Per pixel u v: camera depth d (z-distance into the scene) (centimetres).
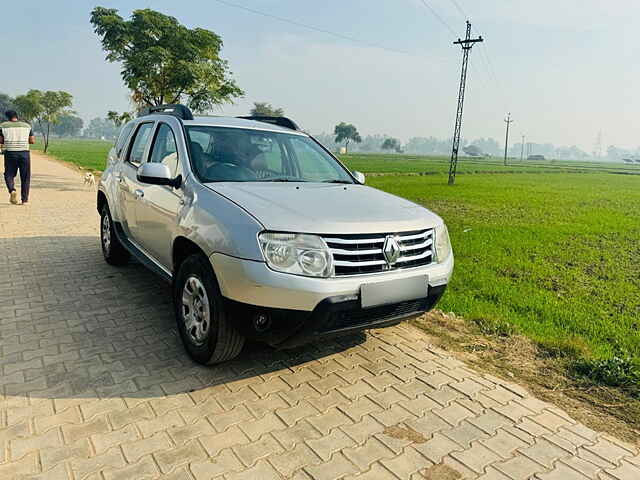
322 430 288
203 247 329
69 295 504
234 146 436
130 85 1500
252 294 301
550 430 302
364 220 327
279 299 298
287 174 439
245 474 245
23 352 370
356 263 314
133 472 242
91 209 1130
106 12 1453
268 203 333
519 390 351
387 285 321
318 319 304
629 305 599
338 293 304
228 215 321
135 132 550
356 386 344
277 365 370
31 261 630
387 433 289
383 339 431
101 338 402
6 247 700
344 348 407
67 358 363
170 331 421
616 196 2467
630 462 274
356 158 9394
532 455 276
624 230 1245
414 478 251
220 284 315
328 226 311
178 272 370
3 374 335
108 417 288
